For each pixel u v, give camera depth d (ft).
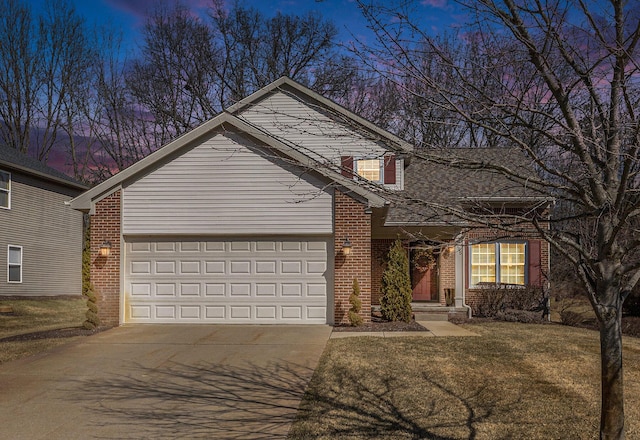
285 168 48.47
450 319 53.78
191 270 49.62
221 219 48.85
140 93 109.40
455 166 16.84
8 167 78.23
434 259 61.57
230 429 22.31
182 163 49.14
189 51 93.30
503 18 15.53
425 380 28.81
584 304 56.03
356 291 47.03
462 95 15.89
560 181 18.72
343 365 32.17
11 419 23.80
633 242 15.05
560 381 28.63
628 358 34.47
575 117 16.51
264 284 49.19
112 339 41.96
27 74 122.11
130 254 49.80
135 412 24.58
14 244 79.41
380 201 46.91
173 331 45.39
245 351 37.19
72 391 28.04
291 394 27.04
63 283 91.09
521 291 57.31
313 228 48.34
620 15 15.05
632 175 14.69
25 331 51.26
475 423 22.56
